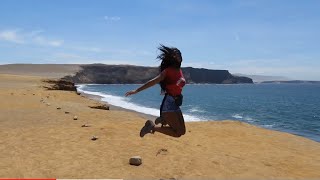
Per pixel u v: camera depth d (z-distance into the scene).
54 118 15.62
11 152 9.20
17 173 7.46
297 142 14.06
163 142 11.35
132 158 8.62
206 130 15.79
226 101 84.56
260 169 9.05
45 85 54.50
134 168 8.31
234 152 11.23
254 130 16.39
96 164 8.46
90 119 15.83
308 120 44.56
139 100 75.06
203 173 8.26
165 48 5.52
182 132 5.61
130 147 10.32
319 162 10.44
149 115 37.78
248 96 115.75
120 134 12.12
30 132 12.00
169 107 5.49
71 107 21.12
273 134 15.67
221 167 8.92
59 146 10.05
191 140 12.76
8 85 48.25
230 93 138.88
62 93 36.72
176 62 5.50
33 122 14.28
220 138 13.89
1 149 9.48
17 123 13.92
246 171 8.73
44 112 17.75
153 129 5.52
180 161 9.19
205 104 71.38
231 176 8.16
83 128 13.01
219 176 8.09
